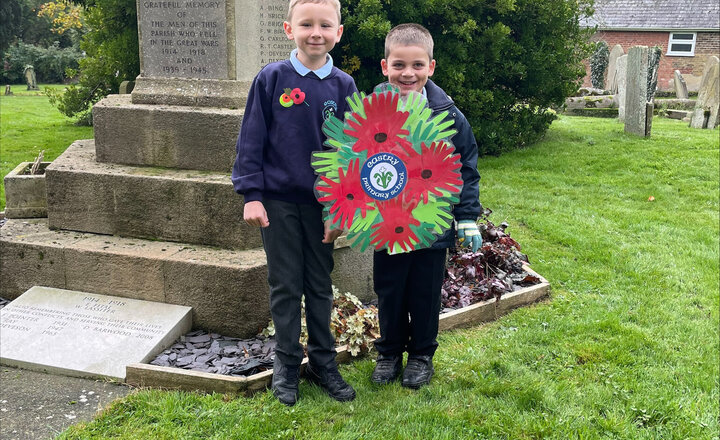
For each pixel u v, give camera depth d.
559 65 9.96
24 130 12.26
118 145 4.13
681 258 5.15
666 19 25.00
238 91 4.07
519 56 9.66
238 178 2.62
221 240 3.78
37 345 3.29
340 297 3.76
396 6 8.52
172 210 3.83
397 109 2.56
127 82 10.87
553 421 2.73
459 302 3.98
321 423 2.69
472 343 3.55
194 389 2.93
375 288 2.99
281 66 2.68
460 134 2.82
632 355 3.42
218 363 3.19
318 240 2.78
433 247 2.81
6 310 3.61
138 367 3.00
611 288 4.48
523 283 4.43
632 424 2.75
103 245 3.81
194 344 3.43
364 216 2.63
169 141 4.00
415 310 2.96
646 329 3.80
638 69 10.84
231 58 4.07
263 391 2.94
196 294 3.55
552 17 9.65
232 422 2.67
